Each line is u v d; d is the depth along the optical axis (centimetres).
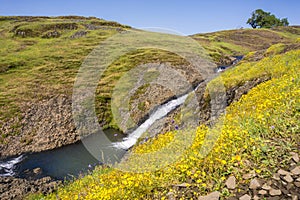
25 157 2120
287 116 676
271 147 548
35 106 2944
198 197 469
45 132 2494
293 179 454
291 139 576
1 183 1647
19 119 2697
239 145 597
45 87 3497
